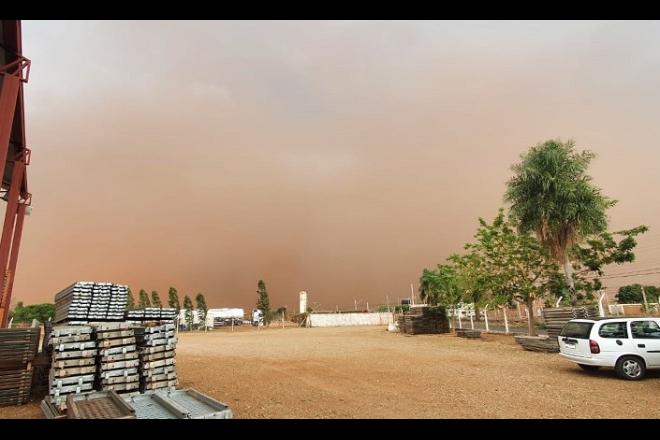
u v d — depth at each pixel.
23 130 16.95
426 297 45.91
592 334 12.05
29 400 10.61
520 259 23.28
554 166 23.55
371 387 11.08
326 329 56.81
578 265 23.91
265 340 32.75
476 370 13.71
